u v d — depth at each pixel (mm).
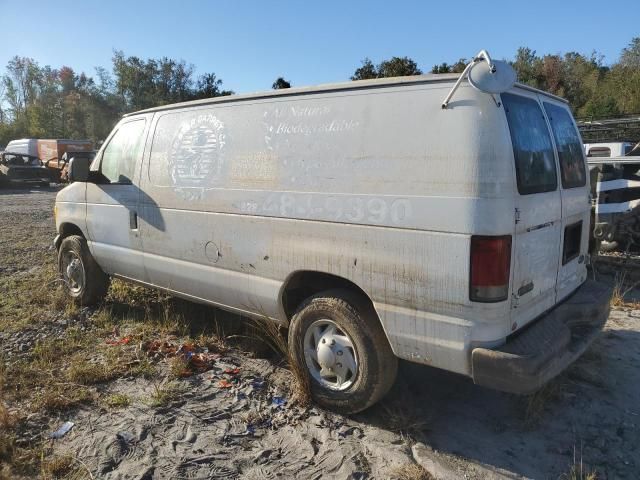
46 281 7176
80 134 63375
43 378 4340
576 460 3291
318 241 3727
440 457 3326
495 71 2936
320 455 3354
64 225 6312
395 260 3340
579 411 3850
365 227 3459
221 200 4355
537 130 3518
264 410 3887
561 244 3816
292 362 4023
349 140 3562
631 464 3248
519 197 3156
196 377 4395
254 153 4125
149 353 4789
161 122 5016
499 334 3145
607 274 7125
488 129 3037
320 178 3695
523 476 3148
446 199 3111
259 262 4137
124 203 5305
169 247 4895
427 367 4562
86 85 68125
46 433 3596
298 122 3865
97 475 3166
